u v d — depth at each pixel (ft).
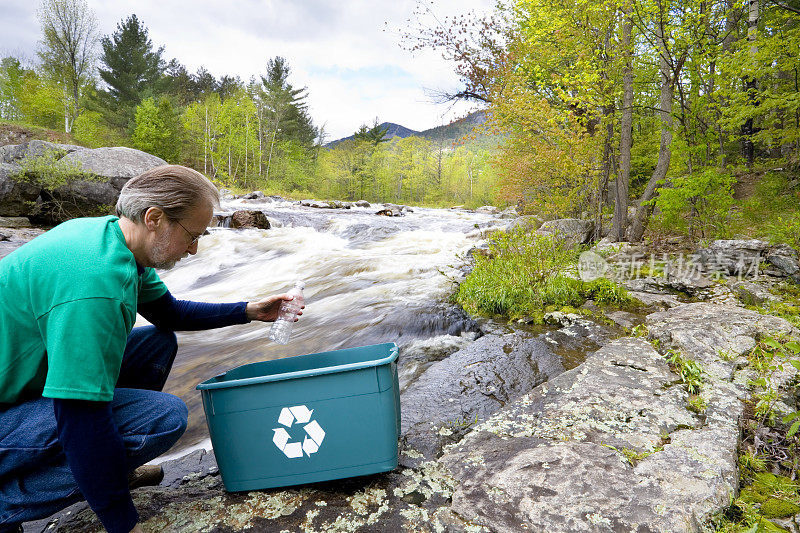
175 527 5.99
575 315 15.28
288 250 31.48
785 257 18.99
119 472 4.77
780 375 9.80
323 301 19.02
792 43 24.41
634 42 27.43
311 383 6.24
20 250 4.83
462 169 180.24
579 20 27.55
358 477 7.00
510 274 18.02
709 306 15.14
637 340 12.18
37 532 6.38
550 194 31.42
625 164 28.22
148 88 148.05
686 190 23.99
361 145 180.86
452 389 10.34
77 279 4.53
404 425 8.81
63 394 4.36
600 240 27.71
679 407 8.75
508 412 8.91
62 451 4.97
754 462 7.27
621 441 7.62
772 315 14.40
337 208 64.54
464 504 6.33
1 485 5.00
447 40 41.29
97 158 36.55
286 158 163.73
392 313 16.56
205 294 22.22
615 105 29.55
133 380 6.49
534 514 6.02
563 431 8.03
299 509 6.30
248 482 6.46
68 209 35.35
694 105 25.48
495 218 54.90
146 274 6.18
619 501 6.14
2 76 125.29
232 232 35.65
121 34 146.30
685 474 6.59
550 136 28.91
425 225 43.29
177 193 5.10
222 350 13.83
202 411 10.32
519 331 14.43
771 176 35.78
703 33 24.95
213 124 146.92
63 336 4.42
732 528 5.74
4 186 32.89
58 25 106.42
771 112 32.96
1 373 4.79
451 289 19.57
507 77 34.09
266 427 6.31
